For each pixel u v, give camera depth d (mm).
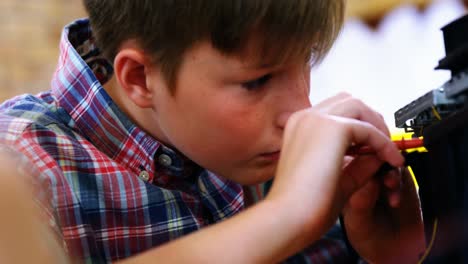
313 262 1087
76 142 1001
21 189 426
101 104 1016
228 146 862
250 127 838
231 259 620
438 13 2699
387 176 812
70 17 2832
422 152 750
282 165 688
